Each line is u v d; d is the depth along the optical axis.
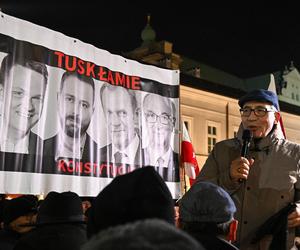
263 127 3.16
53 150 3.54
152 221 1.00
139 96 4.27
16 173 3.30
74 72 3.75
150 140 4.31
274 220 2.89
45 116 3.53
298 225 2.92
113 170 3.96
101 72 3.98
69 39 3.75
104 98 3.98
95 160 3.82
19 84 3.39
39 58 3.53
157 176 1.57
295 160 3.09
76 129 3.71
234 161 2.98
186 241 0.95
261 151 3.13
